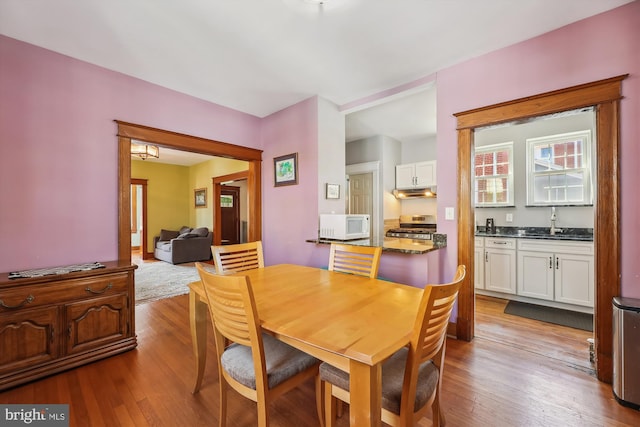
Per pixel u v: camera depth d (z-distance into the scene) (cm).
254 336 113
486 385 181
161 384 184
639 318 159
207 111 334
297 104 345
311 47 227
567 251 305
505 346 233
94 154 249
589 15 190
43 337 191
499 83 229
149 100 285
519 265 335
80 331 206
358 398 95
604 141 186
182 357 220
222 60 246
